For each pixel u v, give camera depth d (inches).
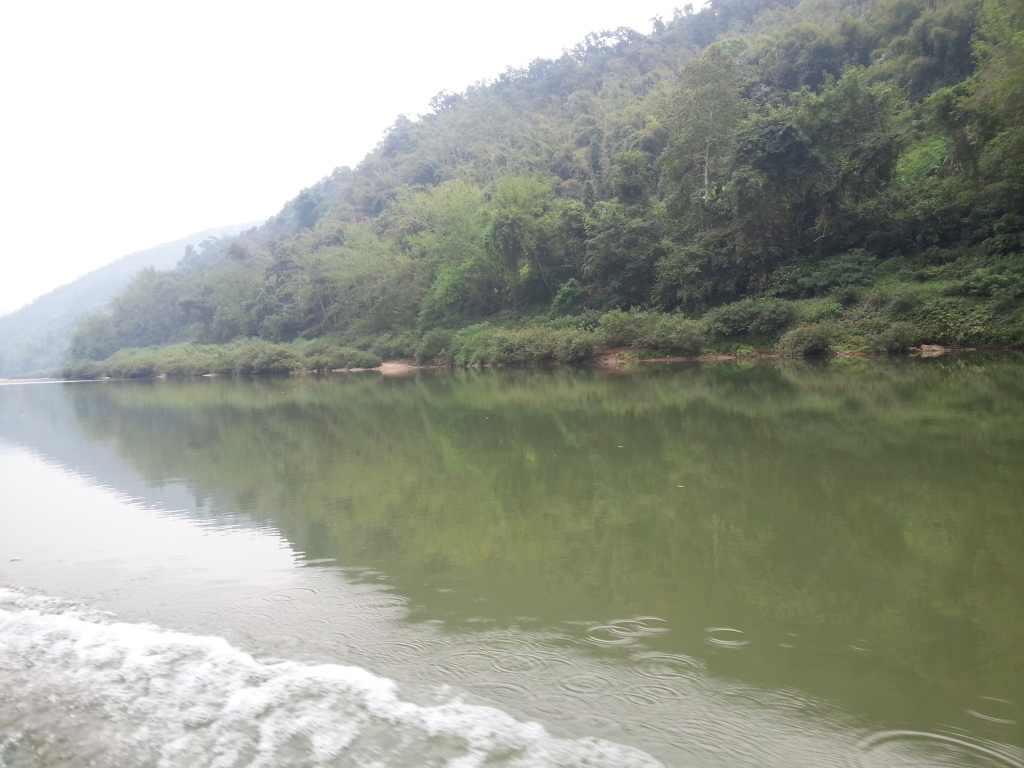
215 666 150.4
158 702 138.3
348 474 350.0
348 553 219.5
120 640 168.1
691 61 1180.5
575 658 140.0
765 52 1974.7
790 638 142.6
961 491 240.2
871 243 997.8
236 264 2925.7
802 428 384.8
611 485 285.1
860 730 110.5
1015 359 649.6
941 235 935.7
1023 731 107.9
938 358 723.4
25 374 3993.6
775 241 1059.3
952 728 109.7
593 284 1269.7
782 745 107.9
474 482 309.9
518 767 106.6
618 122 2256.4
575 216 1307.8
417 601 175.9
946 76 1488.7
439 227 1720.0
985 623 144.3
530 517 245.9
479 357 1269.7
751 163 998.4
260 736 122.7
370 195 3125.0
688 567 186.4
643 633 148.9
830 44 1812.3
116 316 3154.5
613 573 185.6
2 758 124.4
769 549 195.9
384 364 1694.1
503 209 1349.7
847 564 181.0
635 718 117.8
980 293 792.3
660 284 1117.7
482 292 1561.3
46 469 436.5
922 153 1176.8
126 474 398.0
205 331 2652.6
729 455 327.6
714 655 137.6
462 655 144.6
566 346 1091.9
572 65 3572.8
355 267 1939.0
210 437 542.0
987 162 898.1
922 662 130.3
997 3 901.2
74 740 128.3
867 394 504.7
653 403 548.1
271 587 194.2
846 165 997.2
